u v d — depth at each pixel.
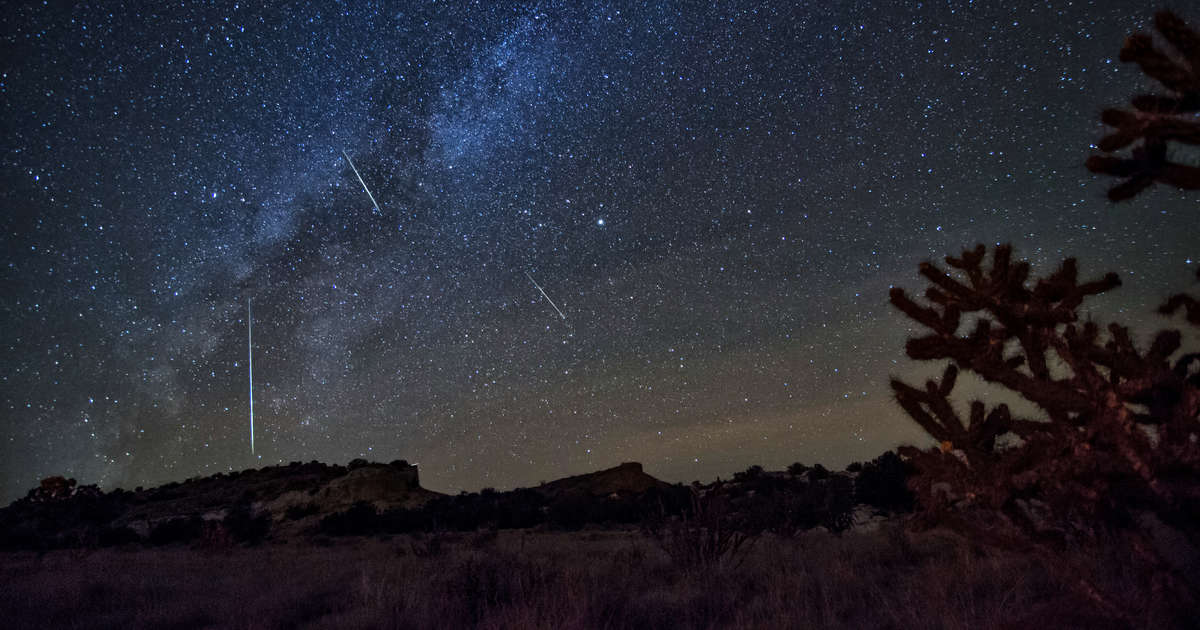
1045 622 3.65
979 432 3.83
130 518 43.78
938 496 3.97
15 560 23.48
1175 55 2.37
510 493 48.72
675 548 10.02
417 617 6.96
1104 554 4.43
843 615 5.94
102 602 9.32
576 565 10.13
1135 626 3.23
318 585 10.06
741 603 6.71
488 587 7.66
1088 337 3.30
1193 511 2.83
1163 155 2.51
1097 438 3.23
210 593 9.97
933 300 3.72
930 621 4.90
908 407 4.05
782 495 17.62
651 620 6.37
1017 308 3.44
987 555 6.89
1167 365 3.09
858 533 14.66
